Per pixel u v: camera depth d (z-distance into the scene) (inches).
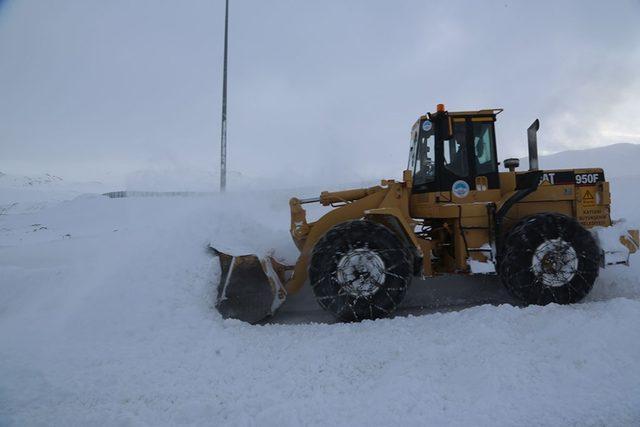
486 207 178.4
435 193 186.9
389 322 148.9
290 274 190.4
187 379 113.0
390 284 158.9
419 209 195.2
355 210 182.2
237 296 164.1
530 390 96.7
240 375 114.3
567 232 165.5
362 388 103.4
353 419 89.3
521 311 146.5
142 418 95.7
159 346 134.3
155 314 152.8
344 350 126.7
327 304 158.9
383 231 161.2
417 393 97.3
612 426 84.9
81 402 104.1
